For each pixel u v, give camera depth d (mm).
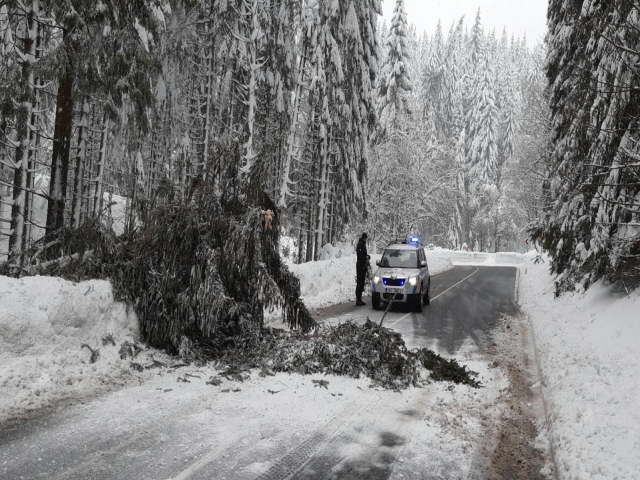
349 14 21859
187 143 17938
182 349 6625
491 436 4785
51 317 5500
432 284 21094
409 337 9539
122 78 9828
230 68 18797
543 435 4762
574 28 12758
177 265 7012
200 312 6809
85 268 6711
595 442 3877
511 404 5785
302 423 4836
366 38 24656
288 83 22797
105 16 9234
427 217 35500
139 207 7562
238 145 8070
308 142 24625
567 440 4094
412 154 31172
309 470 3842
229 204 7957
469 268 33062
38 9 9680
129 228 7586
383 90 32875
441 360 7402
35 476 3477
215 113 21125
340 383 6223
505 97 64625
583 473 3457
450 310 13383
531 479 3914
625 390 4840
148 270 6824
